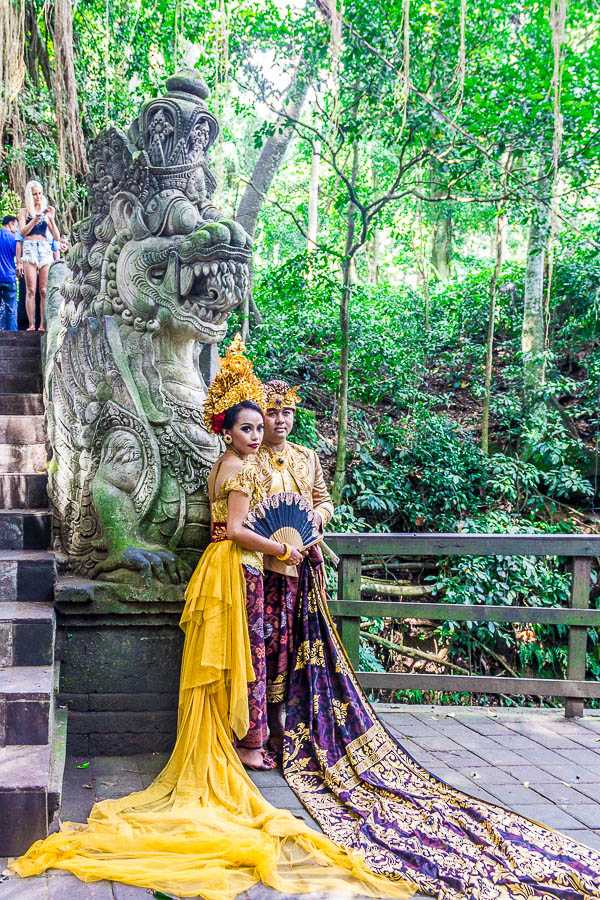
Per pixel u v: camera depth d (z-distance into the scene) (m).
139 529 3.55
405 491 9.52
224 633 3.15
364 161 12.08
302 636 3.49
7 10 4.79
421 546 4.40
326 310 11.34
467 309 13.28
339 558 4.44
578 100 8.16
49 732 2.82
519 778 3.54
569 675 4.49
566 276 11.76
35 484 4.15
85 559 3.62
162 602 3.52
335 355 10.71
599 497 9.91
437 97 8.03
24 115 7.54
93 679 3.52
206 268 3.47
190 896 2.40
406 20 4.18
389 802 3.04
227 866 2.58
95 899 2.35
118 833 2.67
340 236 14.43
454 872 2.55
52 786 2.67
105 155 3.89
